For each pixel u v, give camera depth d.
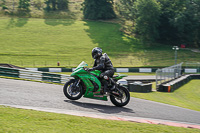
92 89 7.38
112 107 7.64
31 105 6.75
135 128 5.23
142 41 61.94
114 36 64.38
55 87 12.05
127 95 7.90
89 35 63.56
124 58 49.59
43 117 5.21
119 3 86.38
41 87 11.09
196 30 61.00
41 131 4.27
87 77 7.32
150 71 41.75
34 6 88.75
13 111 5.51
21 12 81.12
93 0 79.06
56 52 50.84
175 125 6.38
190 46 63.34
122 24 75.69
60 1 89.12
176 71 31.02
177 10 61.16
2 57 45.53
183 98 20.23
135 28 62.59
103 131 4.75
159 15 61.22
